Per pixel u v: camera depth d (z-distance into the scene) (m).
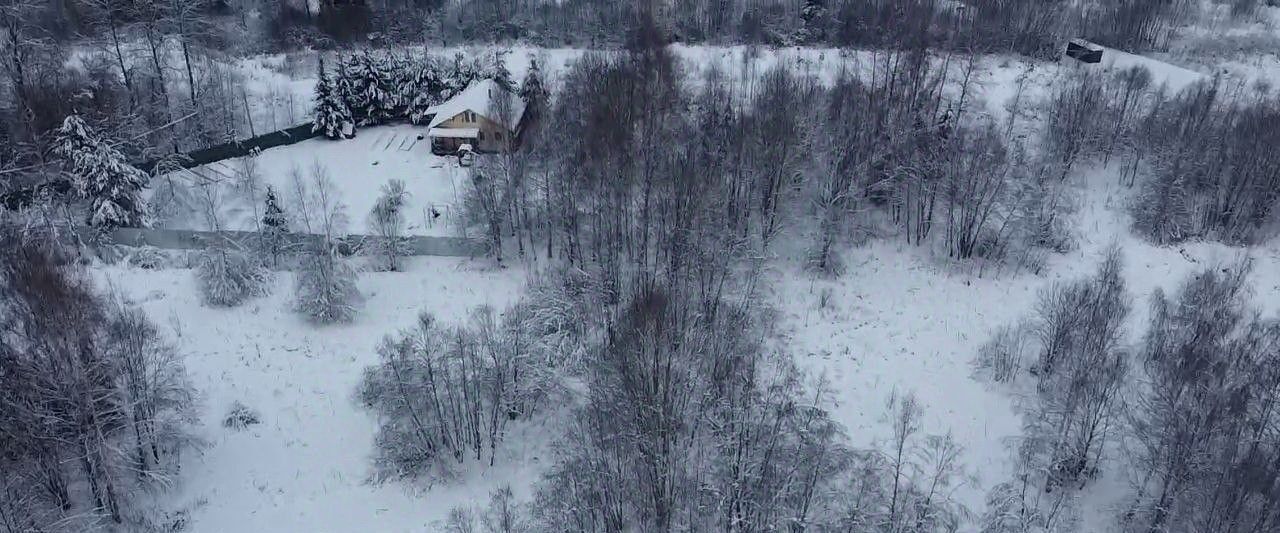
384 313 42.62
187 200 51.34
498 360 33.22
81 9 66.94
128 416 29.53
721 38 75.31
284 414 36.16
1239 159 47.69
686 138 49.69
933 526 28.97
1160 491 30.67
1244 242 48.22
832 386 38.16
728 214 46.88
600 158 43.66
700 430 30.72
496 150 58.19
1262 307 40.50
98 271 44.66
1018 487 32.34
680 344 31.73
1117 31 73.88
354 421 35.88
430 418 33.22
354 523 31.70
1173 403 29.33
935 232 49.00
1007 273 46.03
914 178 47.72
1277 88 62.84
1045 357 37.53
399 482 32.94
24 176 52.16
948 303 44.06
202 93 61.09
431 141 59.16
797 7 79.62
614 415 29.62
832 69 65.62
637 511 28.64
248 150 58.69
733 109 56.12
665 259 42.16
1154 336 36.25
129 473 31.55
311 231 47.25
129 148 56.00
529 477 33.50
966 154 47.03
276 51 75.62
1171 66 67.38
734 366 31.58
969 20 70.38
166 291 43.47
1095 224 49.88
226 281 42.19
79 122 46.09
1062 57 68.94
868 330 42.19
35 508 29.05
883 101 51.34
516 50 73.88
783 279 45.66
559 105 56.84
